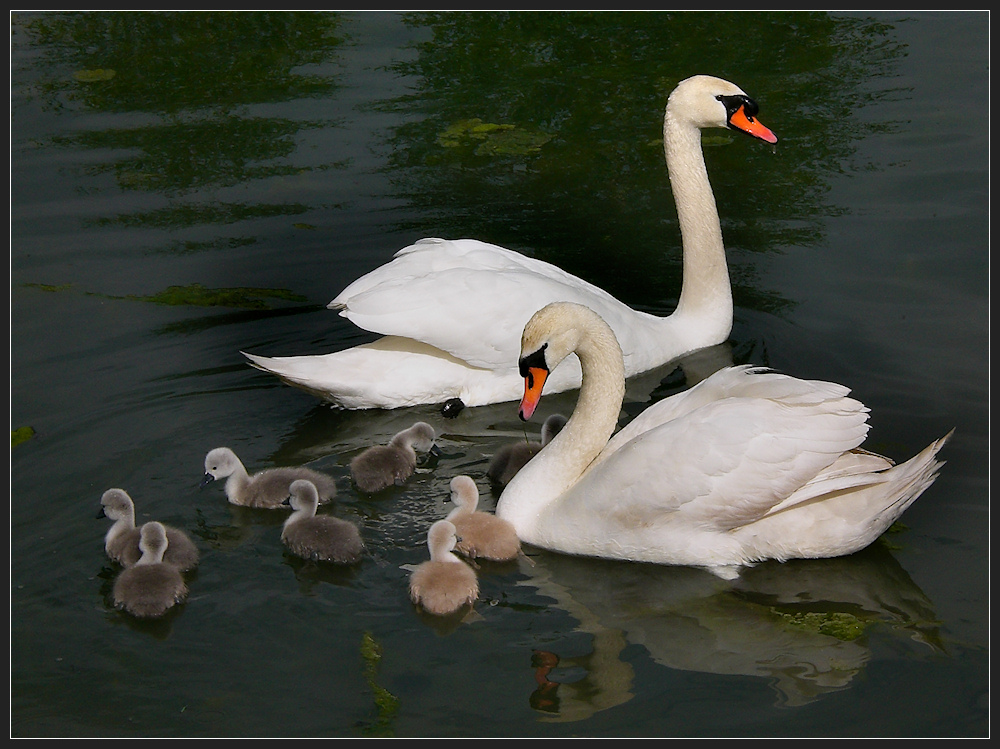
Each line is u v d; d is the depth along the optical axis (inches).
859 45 665.0
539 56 671.8
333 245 501.0
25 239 502.9
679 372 418.9
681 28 701.9
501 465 358.0
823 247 481.4
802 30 689.0
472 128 594.2
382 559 315.0
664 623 286.8
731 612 290.8
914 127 570.9
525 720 250.2
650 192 540.4
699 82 426.0
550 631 284.0
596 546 318.0
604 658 272.4
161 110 621.6
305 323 445.4
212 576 307.4
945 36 669.9
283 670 268.7
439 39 701.3
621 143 576.1
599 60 661.9
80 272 478.0
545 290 397.1
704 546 309.6
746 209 514.6
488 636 281.9
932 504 325.1
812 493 296.7
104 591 301.0
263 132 595.2
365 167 563.2
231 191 545.6
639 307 455.8
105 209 528.1
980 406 371.2
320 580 305.4
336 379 383.9
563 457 331.0
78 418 381.1
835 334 421.4
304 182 551.5
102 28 727.7
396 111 614.2
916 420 365.4
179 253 494.9
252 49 696.4
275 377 412.2
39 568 309.0
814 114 589.9
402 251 416.2
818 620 283.9
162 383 404.2
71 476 349.7
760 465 299.7
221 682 264.5
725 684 261.1
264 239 506.3
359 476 347.9
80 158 573.0
